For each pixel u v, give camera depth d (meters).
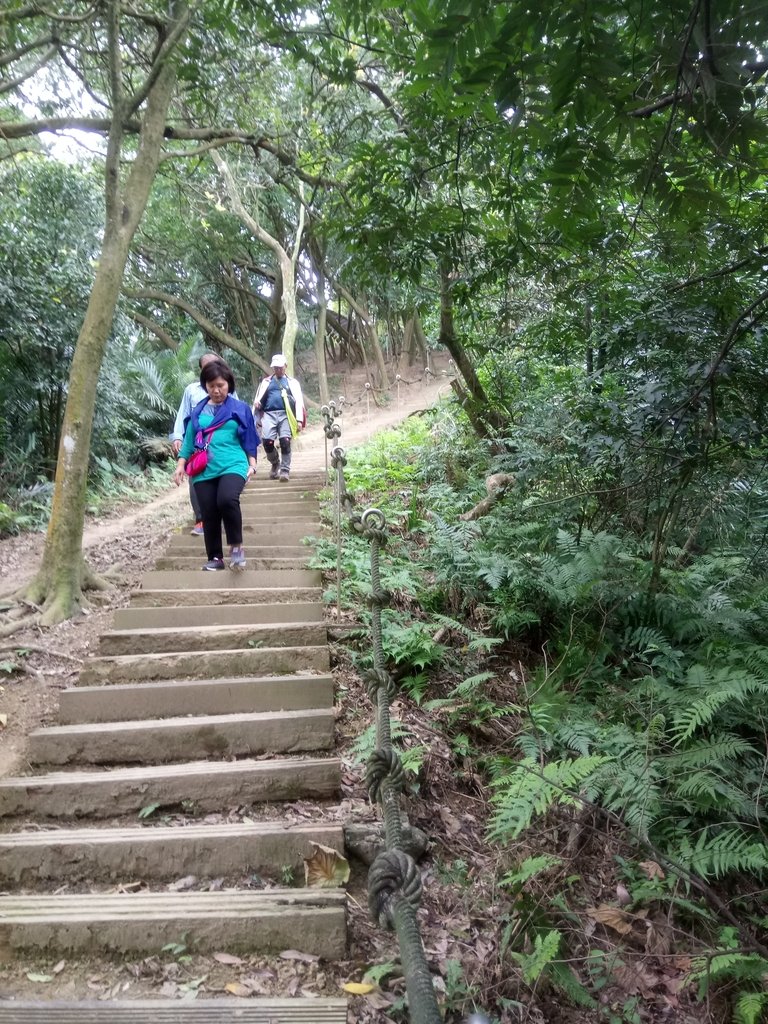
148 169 6.44
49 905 2.93
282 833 3.25
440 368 28.42
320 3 3.98
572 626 5.07
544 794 3.23
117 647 4.72
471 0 1.74
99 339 5.99
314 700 4.20
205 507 5.79
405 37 3.69
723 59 1.77
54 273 10.49
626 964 2.97
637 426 4.59
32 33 8.41
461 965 2.81
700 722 3.65
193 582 5.75
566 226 2.58
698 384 4.21
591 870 3.40
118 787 3.53
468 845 3.50
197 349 17.42
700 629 4.93
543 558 5.38
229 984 2.66
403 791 3.60
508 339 7.76
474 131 3.93
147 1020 2.47
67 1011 2.50
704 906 3.21
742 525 5.64
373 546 2.94
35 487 9.59
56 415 10.98
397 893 1.63
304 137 9.20
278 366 9.23
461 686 4.26
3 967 2.74
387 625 4.94
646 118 2.27
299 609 5.18
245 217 17.94
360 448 11.49
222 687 4.19
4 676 4.58
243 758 3.86
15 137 7.64
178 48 5.99
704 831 3.32
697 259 4.14
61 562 5.67
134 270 22.05
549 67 1.89
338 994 2.63
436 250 4.62
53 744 3.82
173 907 2.91
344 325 32.09
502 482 7.02
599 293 5.20
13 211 11.07
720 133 2.01
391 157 4.43
